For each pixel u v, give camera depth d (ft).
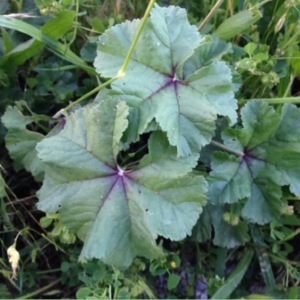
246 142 0.60
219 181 0.59
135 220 0.54
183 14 0.56
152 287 0.65
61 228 0.58
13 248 0.56
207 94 0.55
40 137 0.60
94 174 0.54
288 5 0.64
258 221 0.61
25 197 0.66
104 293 0.57
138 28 0.53
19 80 0.70
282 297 0.65
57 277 0.66
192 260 0.68
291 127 0.59
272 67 0.66
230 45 0.60
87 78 0.70
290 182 0.59
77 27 0.66
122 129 0.53
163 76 0.55
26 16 0.63
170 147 0.54
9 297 0.63
